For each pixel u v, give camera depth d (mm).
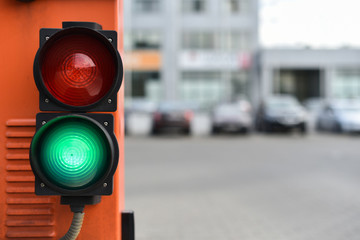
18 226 1295
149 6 35906
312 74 39000
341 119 18312
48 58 1089
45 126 1040
